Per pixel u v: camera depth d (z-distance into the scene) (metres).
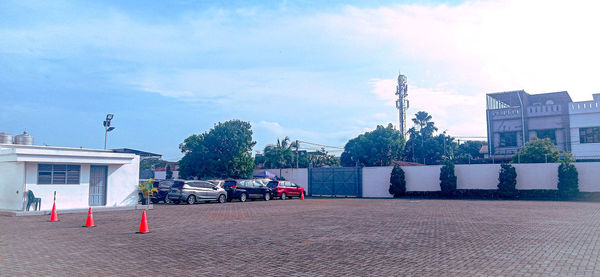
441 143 62.22
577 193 29.22
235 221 16.28
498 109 48.00
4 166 22.30
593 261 8.34
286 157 59.66
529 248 9.80
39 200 20.81
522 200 29.92
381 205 25.41
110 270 7.86
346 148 60.12
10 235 12.63
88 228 14.39
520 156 34.62
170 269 7.93
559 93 47.50
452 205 24.73
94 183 23.56
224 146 42.72
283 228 13.91
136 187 25.23
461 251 9.51
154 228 14.18
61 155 21.80
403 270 7.70
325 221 16.08
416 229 13.41
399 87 65.38
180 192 27.28
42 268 8.02
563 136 44.06
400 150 53.56
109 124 28.86
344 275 7.38
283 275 7.42
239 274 7.52
